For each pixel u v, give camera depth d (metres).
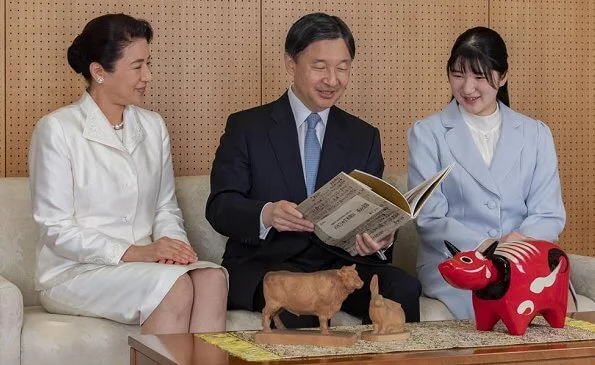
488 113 4.04
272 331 2.77
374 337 2.75
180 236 3.81
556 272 2.95
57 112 3.70
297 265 3.70
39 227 3.64
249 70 4.75
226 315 3.57
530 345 2.70
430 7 4.99
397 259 4.30
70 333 3.32
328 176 3.80
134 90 3.73
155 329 3.35
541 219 3.95
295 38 3.71
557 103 5.20
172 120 4.67
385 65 4.95
